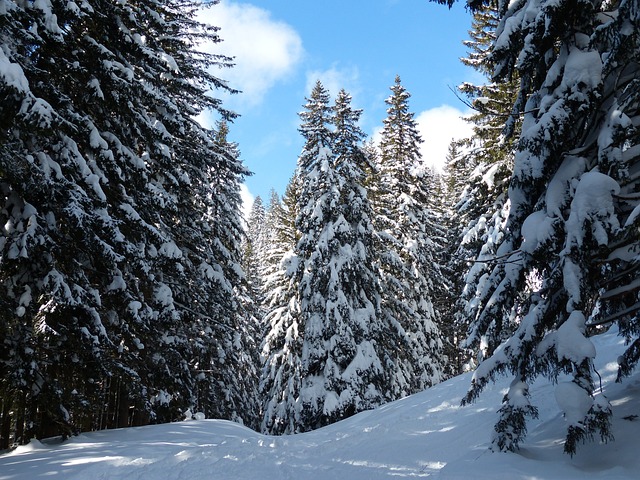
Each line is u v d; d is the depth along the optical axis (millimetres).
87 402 11219
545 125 6422
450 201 42062
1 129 9383
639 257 5980
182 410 16375
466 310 19500
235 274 20781
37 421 10938
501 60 8109
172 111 15648
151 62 14555
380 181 29328
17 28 9008
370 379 20812
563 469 5723
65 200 10438
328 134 23938
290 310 24031
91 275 12727
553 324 7031
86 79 12242
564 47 7023
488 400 10898
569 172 6652
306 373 21359
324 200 22312
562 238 6539
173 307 14734
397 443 9484
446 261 36344
